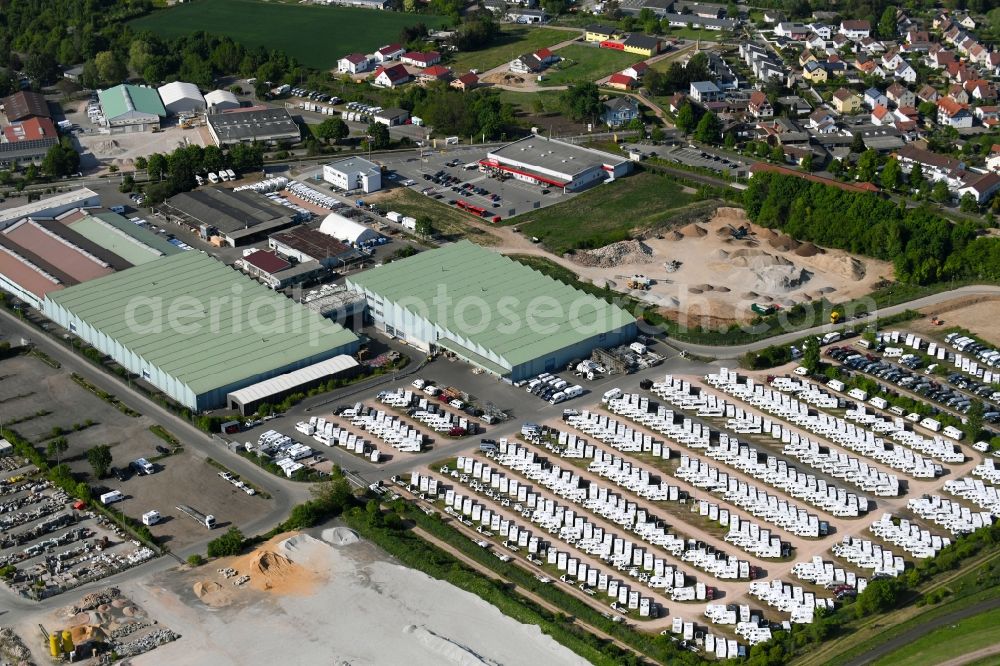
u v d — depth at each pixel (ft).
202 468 615.98
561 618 510.99
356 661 485.97
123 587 526.98
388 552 553.64
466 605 518.78
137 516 578.25
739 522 576.20
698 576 542.57
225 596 522.06
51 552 550.36
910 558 556.51
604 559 551.59
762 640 498.28
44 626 501.56
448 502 590.14
